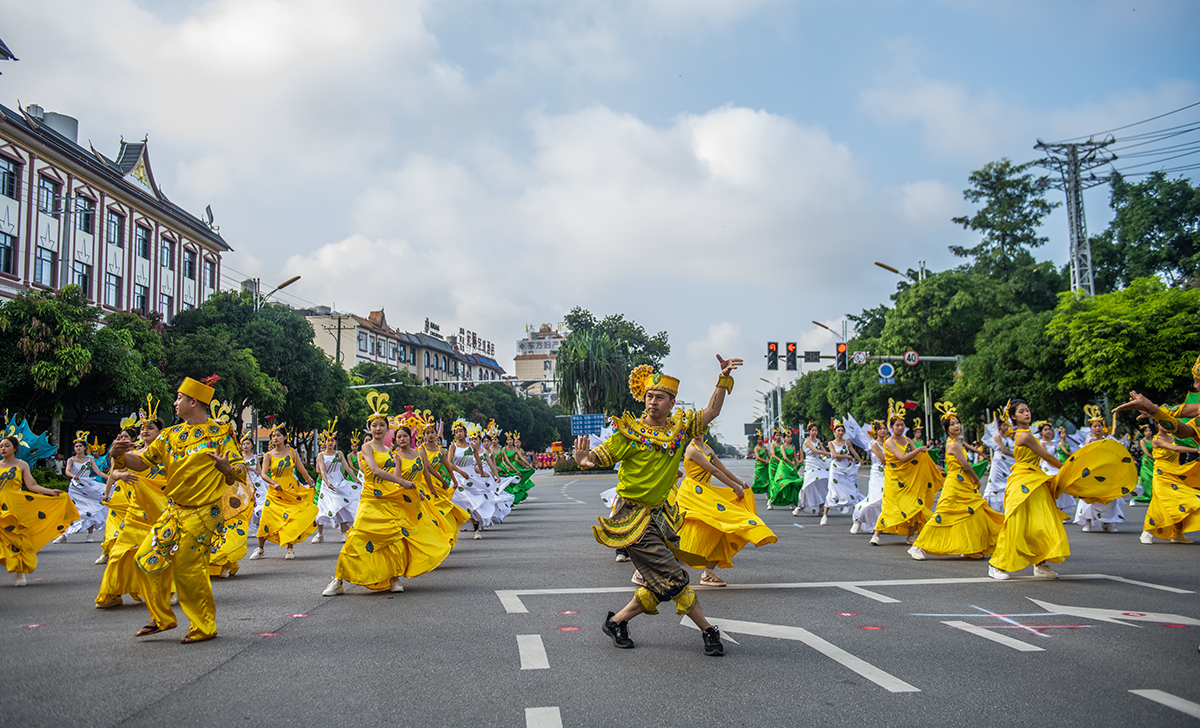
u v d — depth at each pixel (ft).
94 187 135.33
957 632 19.99
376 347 304.50
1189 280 143.54
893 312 149.28
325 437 45.60
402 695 15.12
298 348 140.46
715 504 26.94
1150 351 92.07
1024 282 162.91
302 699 14.92
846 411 197.36
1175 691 15.02
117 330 101.50
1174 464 38.29
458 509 41.93
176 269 159.22
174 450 19.88
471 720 13.70
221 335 123.44
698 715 13.87
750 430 413.80
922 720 13.55
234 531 30.91
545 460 270.67
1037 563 27.58
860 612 22.61
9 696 15.23
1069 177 113.50
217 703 14.70
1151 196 162.30
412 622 21.85
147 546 19.76
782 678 16.06
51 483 80.59
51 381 86.74
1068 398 109.29
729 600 24.68
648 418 18.92
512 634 20.24
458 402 268.62
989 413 119.65
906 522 37.40
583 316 245.45
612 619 18.95
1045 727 13.17
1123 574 28.81
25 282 119.34
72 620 22.75
